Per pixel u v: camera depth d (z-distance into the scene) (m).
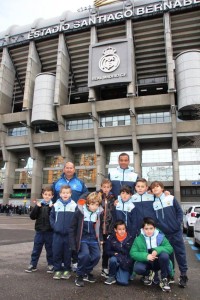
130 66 46.16
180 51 50.03
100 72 47.62
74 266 5.79
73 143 50.06
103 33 51.56
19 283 4.61
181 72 44.22
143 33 49.41
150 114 47.34
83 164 52.88
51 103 50.34
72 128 51.28
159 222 5.12
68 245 5.18
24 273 5.39
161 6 47.28
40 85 50.75
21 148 54.75
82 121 51.06
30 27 55.59
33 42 54.44
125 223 5.29
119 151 51.06
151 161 48.47
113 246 4.97
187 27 47.66
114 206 5.63
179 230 5.02
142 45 50.12
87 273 4.87
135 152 46.16
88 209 5.03
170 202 5.14
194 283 4.95
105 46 48.38
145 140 47.25
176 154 45.22
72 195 5.96
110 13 50.16
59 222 5.27
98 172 47.31
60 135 49.97
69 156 52.12
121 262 4.83
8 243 9.85
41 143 52.28
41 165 55.06
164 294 4.22
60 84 50.12
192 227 13.60
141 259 4.61
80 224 4.89
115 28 50.41
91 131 48.94
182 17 47.34
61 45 51.78
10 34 57.03
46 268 5.96
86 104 48.88
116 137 47.28
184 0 46.25
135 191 5.85
